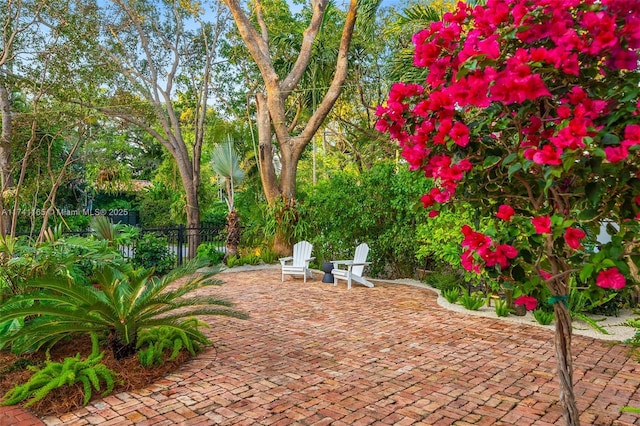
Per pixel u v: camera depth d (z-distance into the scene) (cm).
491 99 212
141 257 1140
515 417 365
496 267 248
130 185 2795
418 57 247
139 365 468
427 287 1022
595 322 593
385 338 598
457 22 247
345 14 1911
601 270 208
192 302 497
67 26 920
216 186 2691
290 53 1798
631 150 196
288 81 1501
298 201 1473
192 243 1468
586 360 502
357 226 1159
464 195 268
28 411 377
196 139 1808
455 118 243
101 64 1054
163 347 512
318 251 1319
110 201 2838
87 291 448
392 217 1106
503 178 256
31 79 924
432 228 872
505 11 224
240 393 413
